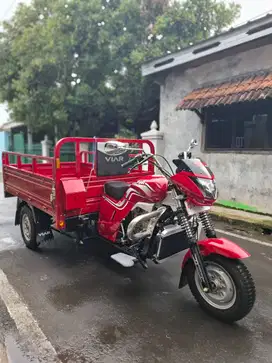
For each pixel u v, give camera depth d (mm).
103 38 10555
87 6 10469
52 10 11281
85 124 13148
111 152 3357
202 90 7801
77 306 3182
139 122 12898
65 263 4254
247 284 2734
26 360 2422
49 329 2803
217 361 2430
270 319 2992
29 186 4457
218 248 2803
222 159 7832
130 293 3461
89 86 11195
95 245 4934
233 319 2846
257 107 7164
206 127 8203
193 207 2953
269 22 6305
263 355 2500
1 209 7742
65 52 10711
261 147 7184
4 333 2740
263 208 7043
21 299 3303
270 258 4535
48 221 4551
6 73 12750
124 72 11289
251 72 7188
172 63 8383
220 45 7238
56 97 11156
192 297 3393
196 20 11273
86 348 2564
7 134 21312
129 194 3506
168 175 3092
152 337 2709
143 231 3434
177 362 2418
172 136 9188
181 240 3316
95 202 3975
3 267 4109
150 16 11484
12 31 12711
